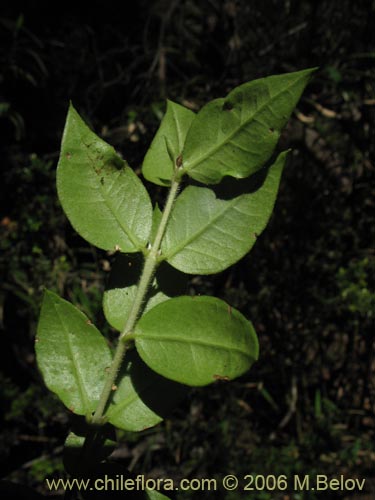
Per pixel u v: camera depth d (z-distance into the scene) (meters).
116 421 0.13
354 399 0.72
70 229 0.62
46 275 0.63
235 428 0.66
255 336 0.12
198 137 0.13
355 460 0.64
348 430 0.70
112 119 0.71
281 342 0.69
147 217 0.14
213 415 0.66
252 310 0.67
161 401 0.14
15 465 0.64
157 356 0.12
